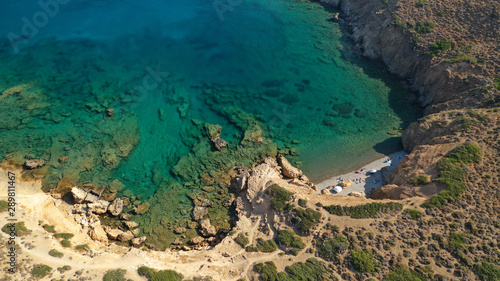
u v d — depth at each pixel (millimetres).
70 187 48375
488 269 33969
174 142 56812
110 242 43031
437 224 38688
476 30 64188
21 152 52812
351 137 58438
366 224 39844
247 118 61281
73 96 64250
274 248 39875
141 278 36219
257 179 48344
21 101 62281
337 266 36844
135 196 48500
